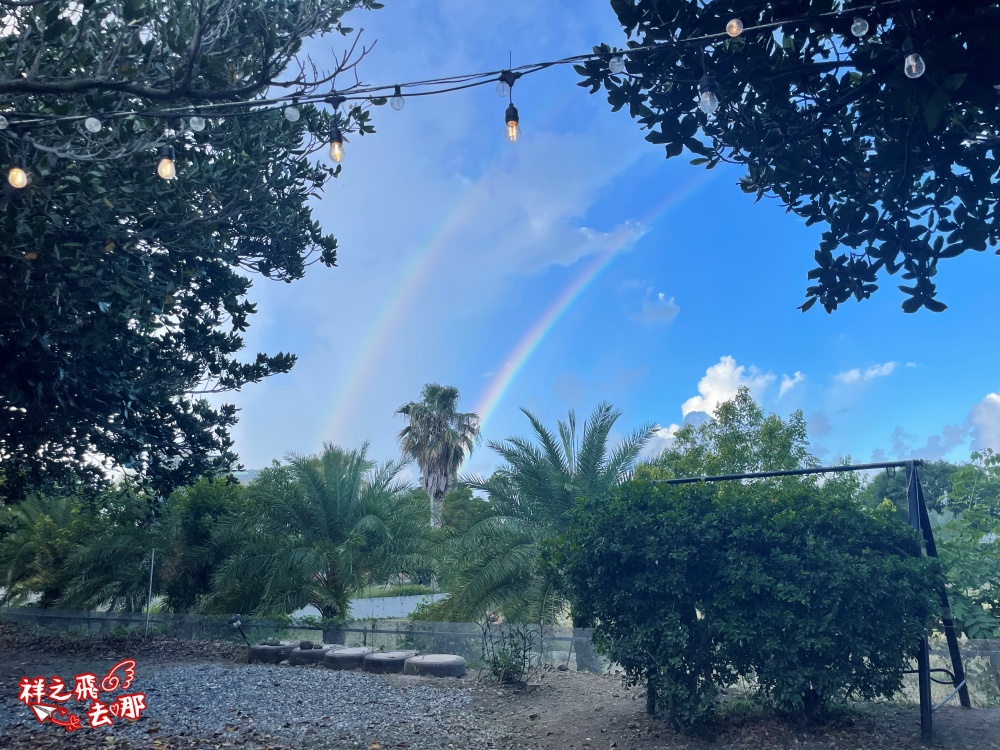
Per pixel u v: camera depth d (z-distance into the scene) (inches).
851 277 229.1
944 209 220.2
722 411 775.1
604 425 620.1
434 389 1425.9
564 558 289.4
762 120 221.6
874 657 245.1
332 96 193.2
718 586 261.3
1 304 279.9
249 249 463.8
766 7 188.1
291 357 514.0
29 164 268.5
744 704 283.0
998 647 316.5
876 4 162.2
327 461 690.8
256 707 343.6
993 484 383.6
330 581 655.1
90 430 415.5
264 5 295.4
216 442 500.4
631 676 291.6
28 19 247.4
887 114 206.8
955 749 236.8
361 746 280.2
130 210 321.7
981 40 166.9
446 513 1266.0
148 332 434.9
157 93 210.7
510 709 339.0
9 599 876.0
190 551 697.6
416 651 503.2
